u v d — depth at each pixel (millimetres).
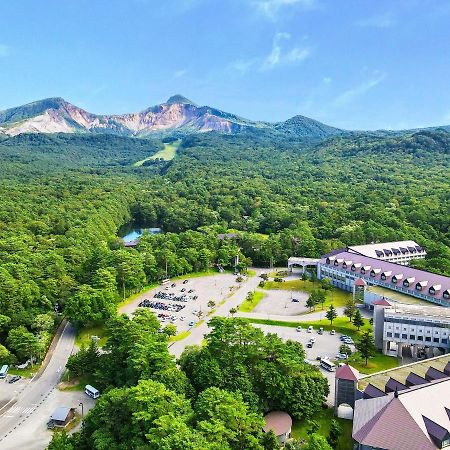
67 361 174750
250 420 111750
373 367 171875
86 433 122125
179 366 153625
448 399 114500
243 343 148125
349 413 136250
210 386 134250
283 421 130125
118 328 165625
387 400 114125
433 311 184250
